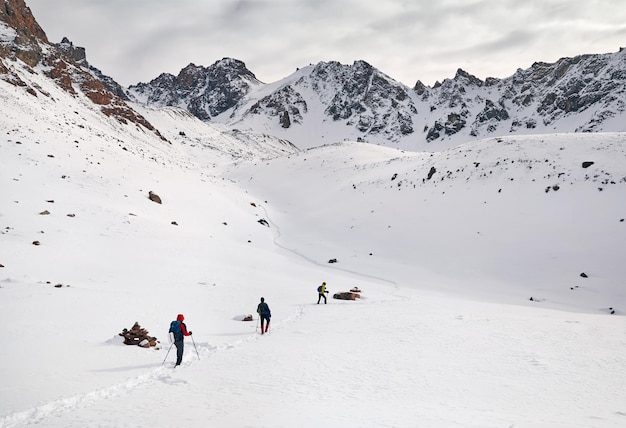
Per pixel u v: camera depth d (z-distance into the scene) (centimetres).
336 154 12356
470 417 816
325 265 5019
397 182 7788
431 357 1439
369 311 2508
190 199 6562
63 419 878
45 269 2888
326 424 769
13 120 6338
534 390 1068
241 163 15062
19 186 4475
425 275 4412
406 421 785
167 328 1870
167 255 3934
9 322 1731
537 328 1923
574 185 5375
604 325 2002
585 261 4053
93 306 2144
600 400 983
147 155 9738
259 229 6631
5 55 10312
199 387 1128
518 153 6719
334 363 1370
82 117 9975
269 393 1051
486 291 3812
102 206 4688
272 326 2122
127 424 827
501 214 5384
